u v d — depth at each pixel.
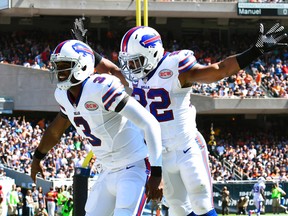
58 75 8.16
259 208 33.28
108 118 8.17
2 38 47.25
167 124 9.98
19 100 44.78
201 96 44.31
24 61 45.88
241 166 39.34
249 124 48.22
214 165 36.94
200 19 51.12
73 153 33.88
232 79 45.34
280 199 34.94
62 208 27.14
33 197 28.20
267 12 48.16
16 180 32.78
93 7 46.59
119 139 8.30
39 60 45.72
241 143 44.66
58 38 48.53
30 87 44.69
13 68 44.88
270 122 48.28
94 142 8.44
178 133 9.99
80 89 8.12
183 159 10.04
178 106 9.95
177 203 10.39
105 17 49.72
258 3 48.09
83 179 9.60
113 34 49.94
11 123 36.88
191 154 10.05
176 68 9.66
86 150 34.25
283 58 48.41
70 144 34.78
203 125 47.75
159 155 7.96
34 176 9.34
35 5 45.72
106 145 8.34
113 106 7.92
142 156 8.41
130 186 8.21
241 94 44.62
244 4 48.00
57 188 27.84
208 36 51.53
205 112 44.53
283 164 41.53
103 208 8.55
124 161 8.35
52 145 9.14
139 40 9.38
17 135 35.97
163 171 10.21
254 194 33.53
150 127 7.93
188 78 9.68
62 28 49.69
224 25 51.28
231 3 47.88
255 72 47.12
